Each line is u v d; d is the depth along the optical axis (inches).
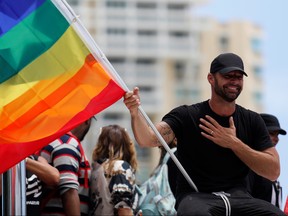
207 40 5841.5
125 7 5713.6
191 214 571.8
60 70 585.6
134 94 581.9
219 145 588.1
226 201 579.5
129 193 639.1
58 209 637.9
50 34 585.9
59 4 585.6
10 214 601.3
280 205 674.8
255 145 595.8
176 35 5772.6
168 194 662.5
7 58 583.2
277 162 588.1
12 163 577.3
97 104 582.6
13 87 582.6
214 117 591.8
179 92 5718.5
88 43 586.6
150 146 588.7
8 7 584.1
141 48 5689.0
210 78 591.8
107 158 651.5
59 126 580.4
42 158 633.0
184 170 584.1
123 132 657.0
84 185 645.3
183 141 593.6
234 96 584.4
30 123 580.4
